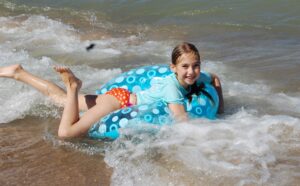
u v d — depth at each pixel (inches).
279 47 344.8
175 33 398.0
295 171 187.0
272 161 193.6
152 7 469.4
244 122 224.4
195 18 430.3
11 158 211.2
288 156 196.7
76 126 222.4
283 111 243.3
